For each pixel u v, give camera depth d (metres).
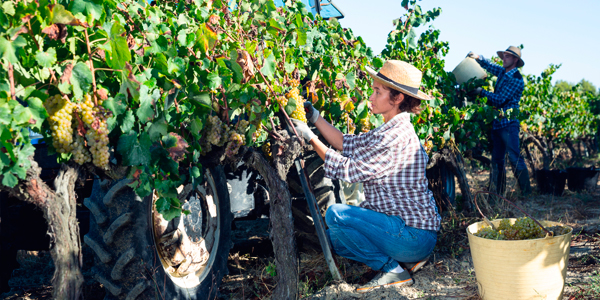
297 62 2.97
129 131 1.63
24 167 1.40
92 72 1.52
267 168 2.46
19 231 2.32
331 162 2.51
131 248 2.01
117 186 1.97
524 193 6.04
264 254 3.51
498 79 5.83
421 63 4.65
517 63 5.78
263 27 2.88
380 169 2.51
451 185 4.91
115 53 1.52
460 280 2.84
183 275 2.41
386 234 2.60
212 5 2.55
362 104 3.23
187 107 1.94
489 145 6.16
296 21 2.83
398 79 2.58
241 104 2.27
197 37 2.01
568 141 11.21
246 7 2.85
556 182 6.25
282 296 2.35
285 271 2.38
